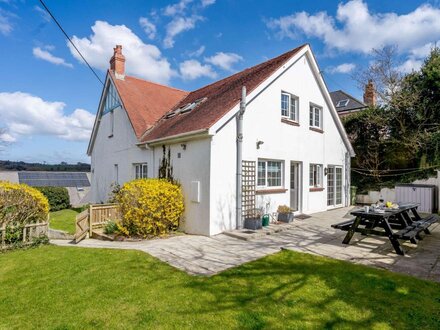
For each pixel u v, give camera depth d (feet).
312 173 43.42
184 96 57.82
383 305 12.71
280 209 34.12
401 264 18.28
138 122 43.57
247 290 14.43
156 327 11.18
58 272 18.10
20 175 86.02
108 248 23.98
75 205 75.46
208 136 27.63
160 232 28.94
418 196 44.73
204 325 11.26
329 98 45.98
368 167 57.26
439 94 50.06
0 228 24.63
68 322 11.74
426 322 11.32
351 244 23.57
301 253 20.85
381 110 56.80
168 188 29.48
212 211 27.58
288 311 12.26
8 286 16.15
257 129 32.32
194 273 17.07
